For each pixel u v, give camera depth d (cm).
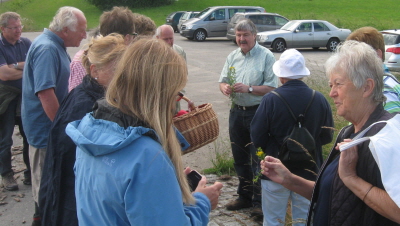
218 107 824
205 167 520
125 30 303
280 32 1828
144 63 140
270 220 303
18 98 444
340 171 163
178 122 257
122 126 142
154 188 132
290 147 278
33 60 317
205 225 156
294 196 297
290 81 294
